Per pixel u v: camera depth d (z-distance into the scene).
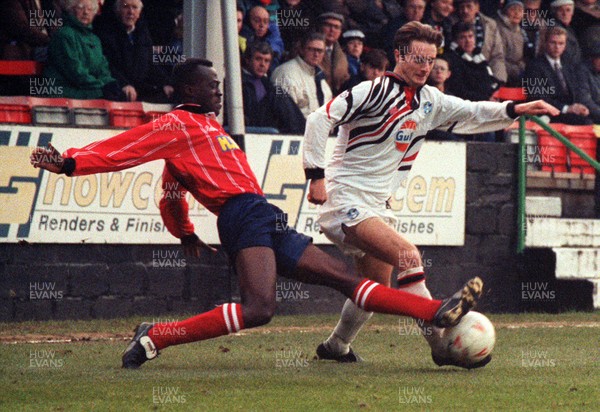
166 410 17.42
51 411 17.30
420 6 44.66
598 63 49.34
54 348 27.30
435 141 40.88
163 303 36.78
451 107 23.80
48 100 36.62
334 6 44.56
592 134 46.22
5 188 34.53
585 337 31.23
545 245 42.94
